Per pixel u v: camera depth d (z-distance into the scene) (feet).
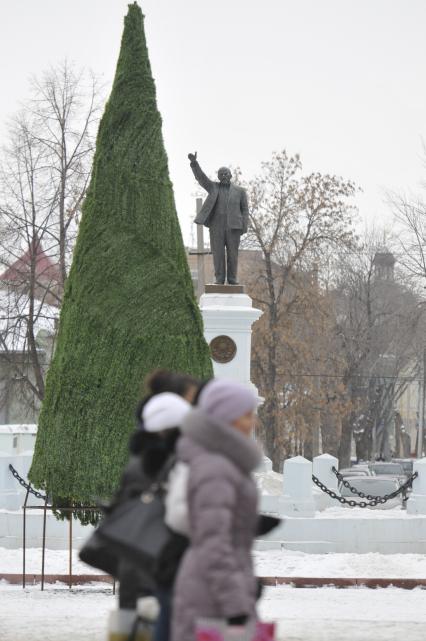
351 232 270.46
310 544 121.29
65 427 81.82
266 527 35.99
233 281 141.69
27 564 104.63
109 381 81.92
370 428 336.29
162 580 34.73
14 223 204.54
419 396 355.97
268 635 31.40
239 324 138.10
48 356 233.14
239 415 32.48
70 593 85.81
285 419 269.23
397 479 180.75
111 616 38.04
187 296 83.51
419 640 61.57
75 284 83.30
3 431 156.35
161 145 85.15
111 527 35.01
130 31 85.66
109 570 38.78
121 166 84.12
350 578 98.48
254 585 32.24
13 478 125.59
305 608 80.43
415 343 349.41
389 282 331.36
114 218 83.66
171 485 34.27
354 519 122.42
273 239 264.52
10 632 63.16
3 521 121.49
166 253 83.66
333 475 138.00
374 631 64.49
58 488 81.82
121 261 83.15
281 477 139.74
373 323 317.42
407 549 122.72
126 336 82.38
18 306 212.02
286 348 271.28
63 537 120.98
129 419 81.92
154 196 84.07
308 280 269.23
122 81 85.15
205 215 141.38
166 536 34.42
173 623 32.04
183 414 36.42
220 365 138.21
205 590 31.01
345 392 281.74
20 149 204.03
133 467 36.52
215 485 31.09
